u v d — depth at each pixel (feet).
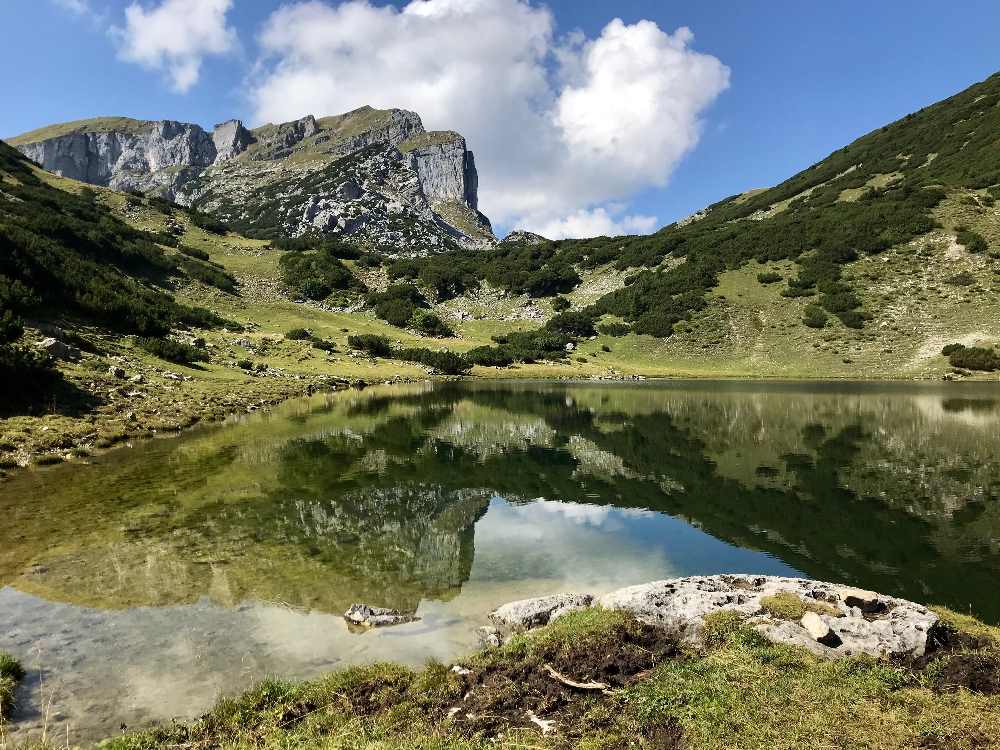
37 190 362.33
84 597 41.98
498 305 519.19
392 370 313.73
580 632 34.40
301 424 138.51
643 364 387.14
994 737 23.16
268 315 368.68
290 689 29.48
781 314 393.09
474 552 56.39
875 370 314.96
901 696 26.58
